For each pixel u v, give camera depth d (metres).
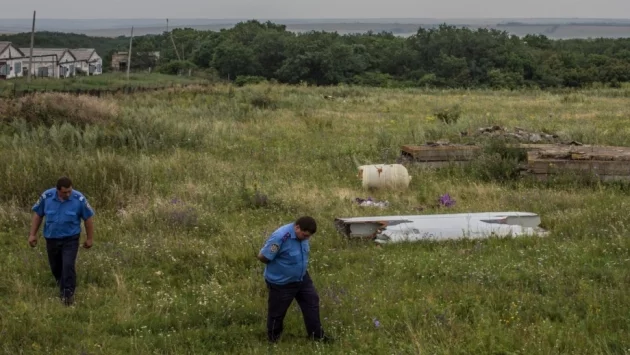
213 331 6.39
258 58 72.56
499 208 11.47
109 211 11.10
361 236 9.71
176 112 25.89
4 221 10.34
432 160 15.26
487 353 5.61
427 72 69.31
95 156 14.36
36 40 111.50
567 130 19.89
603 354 5.54
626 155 13.88
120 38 143.88
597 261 8.17
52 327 6.40
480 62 69.06
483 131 18.78
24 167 12.62
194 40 91.62
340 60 69.19
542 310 6.63
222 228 10.38
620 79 64.62
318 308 6.17
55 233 7.32
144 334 6.39
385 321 6.44
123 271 8.29
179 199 11.78
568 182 13.40
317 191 12.91
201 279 8.09
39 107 19.62
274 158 16.80
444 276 7.84
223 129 20.91
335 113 28.48
